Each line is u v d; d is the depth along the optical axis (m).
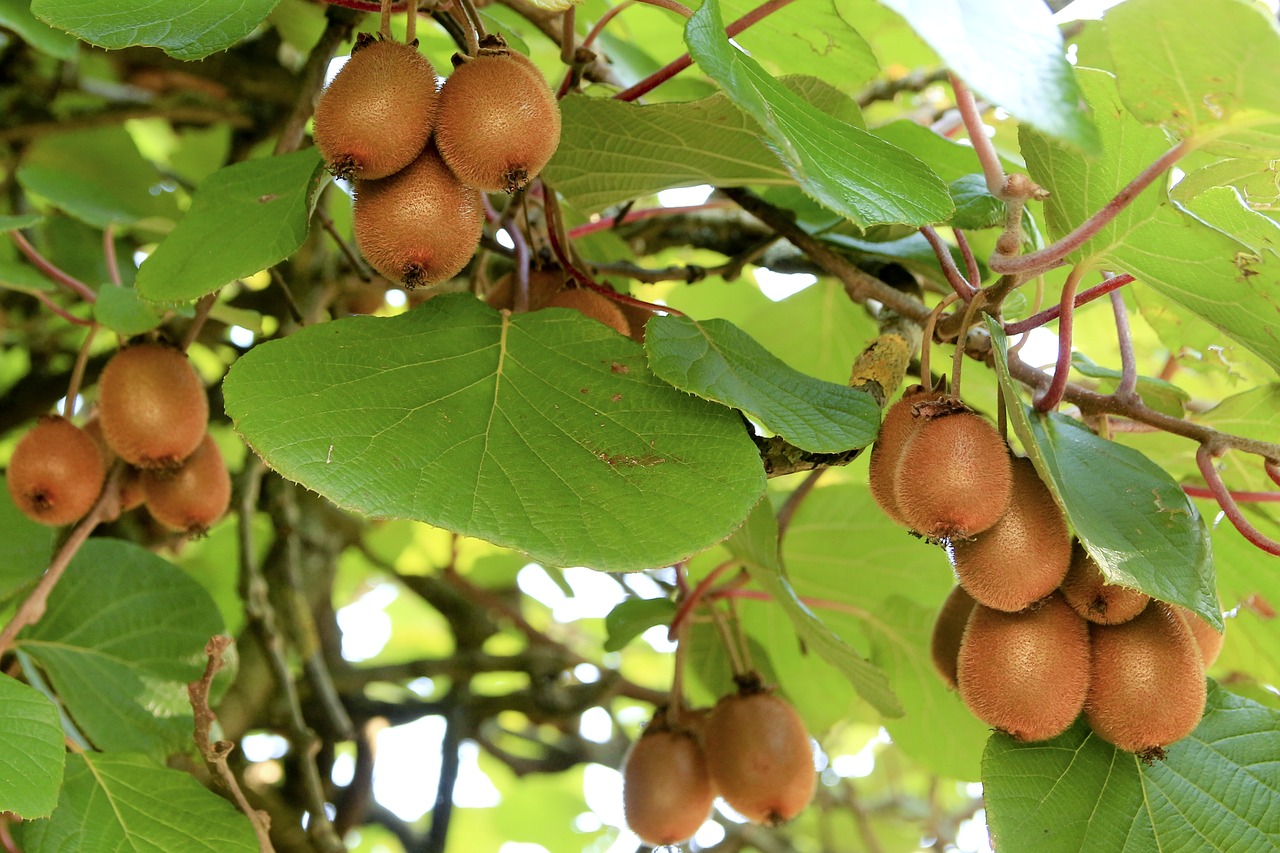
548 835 2.50
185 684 1.26
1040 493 1.08
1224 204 1.08
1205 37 1.00
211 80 1.69
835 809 2.19
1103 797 1.11
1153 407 1.25
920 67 1.67
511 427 1.08
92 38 1.08
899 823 2.45
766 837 1.96
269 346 1.09
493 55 1.08
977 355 1.20
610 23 1.53
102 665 1.25
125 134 1.56
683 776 1.27
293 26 1.53
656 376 1.10
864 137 1.08
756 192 1.32
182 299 1.13
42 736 1.11
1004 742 1.11
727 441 1.08
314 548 1.76
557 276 1.22
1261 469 1.26
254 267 1.13
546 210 1.21
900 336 1.21
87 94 1.75
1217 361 1.32
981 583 1.07
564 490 1.05
